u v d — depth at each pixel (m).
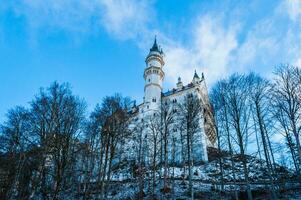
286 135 33.03
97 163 37.16
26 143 29.80
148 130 57.16
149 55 101.50
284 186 31.66
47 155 28.80
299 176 33.88
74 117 32.06
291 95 30.33
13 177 28.91
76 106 33.56
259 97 34.19
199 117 43.66
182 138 48.28
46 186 27.36
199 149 55.12
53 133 29.08
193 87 82.88
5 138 30.52
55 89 32.69
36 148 29.06
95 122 35.12
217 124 34.75
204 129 52.38
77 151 31.27
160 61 101.56
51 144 28.36
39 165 27.81
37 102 31.50
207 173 45.69
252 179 37.88
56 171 27.30
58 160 26.88
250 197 24.97
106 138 33.84
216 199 29.70
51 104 31.39
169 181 39.28
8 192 28.20
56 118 30.47
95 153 34.84
